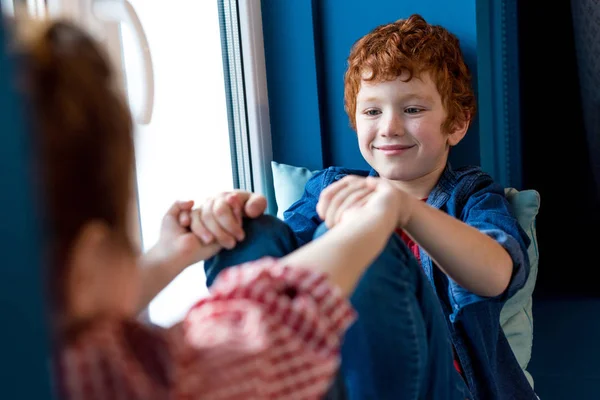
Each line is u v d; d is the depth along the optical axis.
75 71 0.45
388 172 1.46
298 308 0.56
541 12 2.45
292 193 1.64
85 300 0.47
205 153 1.60
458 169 1.48
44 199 0.43
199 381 0.52
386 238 0.75
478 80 1.61
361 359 0.87
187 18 1.54
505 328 1.52
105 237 0.46
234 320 0.55
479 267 1.05
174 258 0.91
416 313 0.86
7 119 0.38
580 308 2.14
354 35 1.68
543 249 2.53
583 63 2.27
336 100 1.72
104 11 1.22
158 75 1.44
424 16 1.62
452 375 0.96
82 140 0.45
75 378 0.47
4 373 0.40
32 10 1.06
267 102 1.72
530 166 2.55
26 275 0.39
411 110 1.43
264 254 0.93
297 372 0.54
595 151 2.33
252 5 1.66
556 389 1.73
